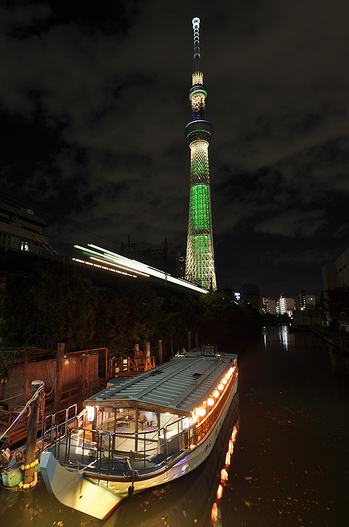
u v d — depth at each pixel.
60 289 21.61
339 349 53.03
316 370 35.59
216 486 11.70
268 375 33.22
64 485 8.78
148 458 11.07
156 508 10.49
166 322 37.50
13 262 21.00
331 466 13.22
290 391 26.34
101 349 23.89
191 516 10.01
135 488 10.22
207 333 54.84
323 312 116.12
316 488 11.49
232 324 65.19
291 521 9.65
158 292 47.28
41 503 10.76
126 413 14.18
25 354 17.66
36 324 20.62
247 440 16.16
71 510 10.46
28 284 21.00
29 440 11.76
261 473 12.65
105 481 9.95
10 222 42.47
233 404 22.06
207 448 13.09
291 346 60.94
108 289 31.30
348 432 17.17
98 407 13.46
